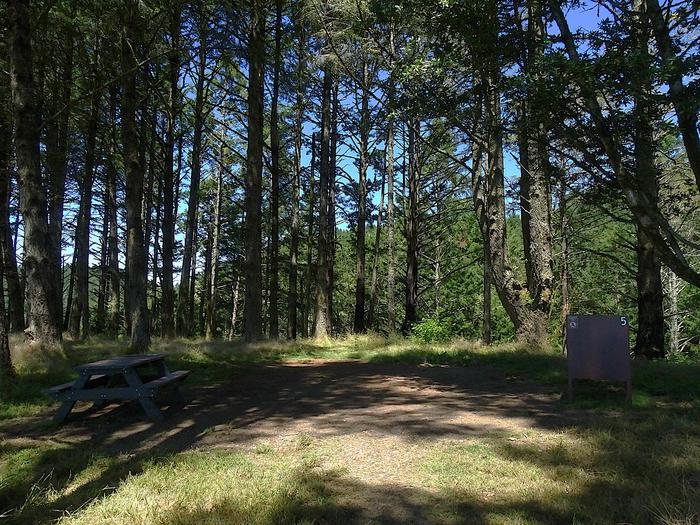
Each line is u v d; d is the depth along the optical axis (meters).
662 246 6.64
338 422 6.09
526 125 7.28
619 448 4.56
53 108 16.88
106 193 27.17
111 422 6.26
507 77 7.52
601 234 25.38
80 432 5.83
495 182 12.91
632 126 6.80
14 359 9.80
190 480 4.09
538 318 12.99
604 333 6.64
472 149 13.83
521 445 4.85
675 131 6.50
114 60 16.23
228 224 35.31
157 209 26.80
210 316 27.42
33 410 6.86
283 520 3.32
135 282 12.33
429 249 34.47
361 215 24.80
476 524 3.25
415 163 25.52
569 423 5.66
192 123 20.36
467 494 3.75
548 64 6.28
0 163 14.80
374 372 10.47
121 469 4.43
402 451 4.85
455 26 8.02
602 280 26.38
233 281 40.00
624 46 6.70
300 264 34.22
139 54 14.77
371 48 14.30
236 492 3.82
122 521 3.33
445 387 8.47
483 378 9.34
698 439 4.75
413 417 6.23
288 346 14.80
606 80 6.25
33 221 10.68
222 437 5.51
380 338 17.17
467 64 8.66
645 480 3.79
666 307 26.75
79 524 3.33
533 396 7.40
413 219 25.83
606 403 6.48
